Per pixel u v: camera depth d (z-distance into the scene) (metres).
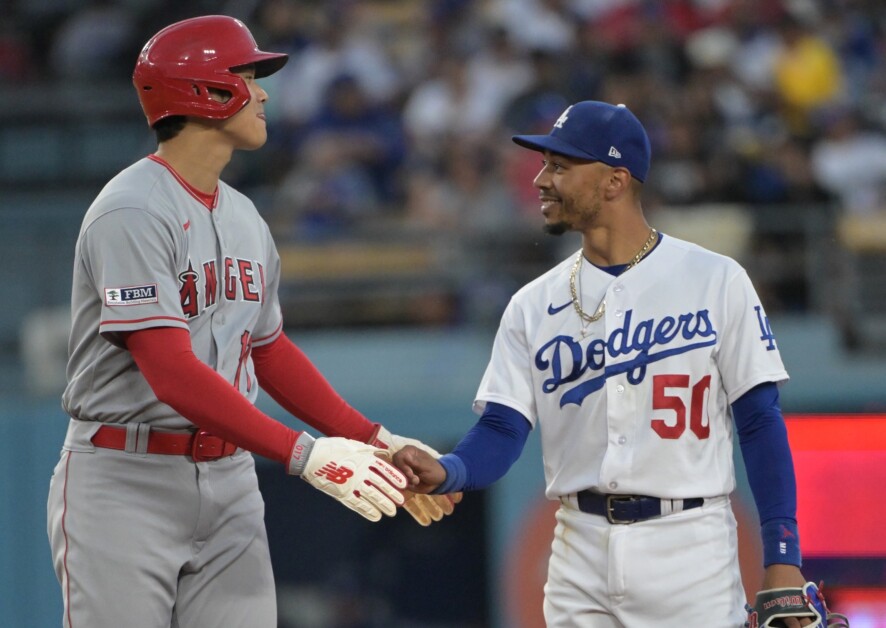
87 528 12.54
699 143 36.41
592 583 12.73
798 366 31.50
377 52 39.47
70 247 34.91
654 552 12.54
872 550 19.75
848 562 19.77
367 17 40.50
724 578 12.64
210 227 12.90
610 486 12.62
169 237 12.43
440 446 30.16
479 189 35.06
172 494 12.68
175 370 12.12
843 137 37.25
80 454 12.73
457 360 31.64
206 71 12.63
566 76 37.41
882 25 42.06
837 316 32.84
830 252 33.34
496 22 39.56
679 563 12.54
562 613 12.95
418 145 36.69
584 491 12.89
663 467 12.56
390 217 35.50
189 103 12.62
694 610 12.48
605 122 12.83
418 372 31.58
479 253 33.25
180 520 12.75
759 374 12.51
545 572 28.95
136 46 45.94
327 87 38.34
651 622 12.55
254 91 13.05
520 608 28.89
